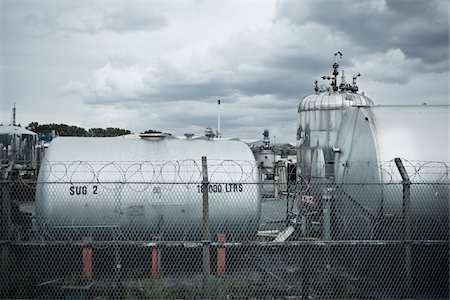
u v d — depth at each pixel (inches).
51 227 421.7
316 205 525.3
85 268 392.8
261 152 1337.4
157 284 393.1
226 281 402.6
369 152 437.1
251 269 444.8
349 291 375.9
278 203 903.7
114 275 395.5
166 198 440.5
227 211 449.1
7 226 334.6
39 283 382.3
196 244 330.0
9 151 1279.5
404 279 377.4
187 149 477.4
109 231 432.8
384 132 431.2
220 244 330.3
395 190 402.9
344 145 514.0
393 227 406.9
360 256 438.9
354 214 469.1
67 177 429.4
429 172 403.2
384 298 362.6
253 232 455.8
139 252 436.5
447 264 386.3
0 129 1353.3
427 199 399.2
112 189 425.1
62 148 452.8
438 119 443.5
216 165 461.1
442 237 397.4
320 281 395.2
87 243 333.1
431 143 420.2
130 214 433.1
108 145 466.0
